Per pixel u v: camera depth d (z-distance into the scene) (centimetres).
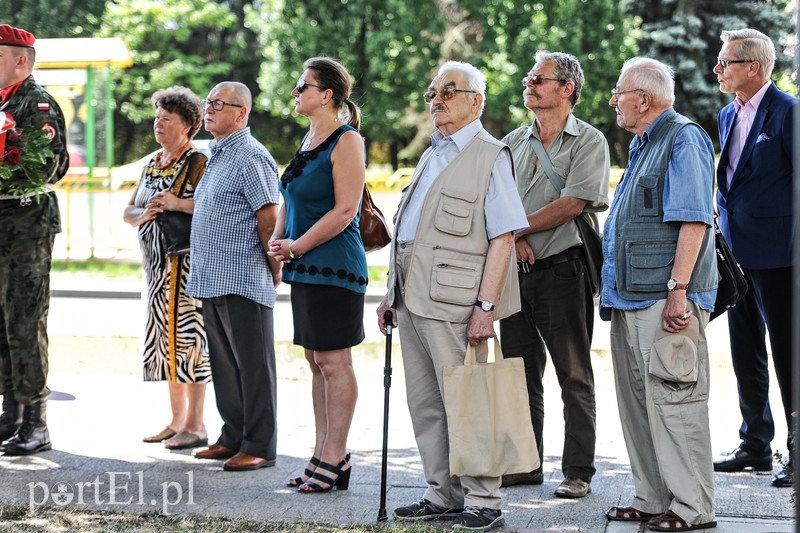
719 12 6097
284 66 6103
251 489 1158
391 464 1274
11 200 1291
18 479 1193
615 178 3778
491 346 1823
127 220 1341
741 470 1232
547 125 1160
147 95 7062
